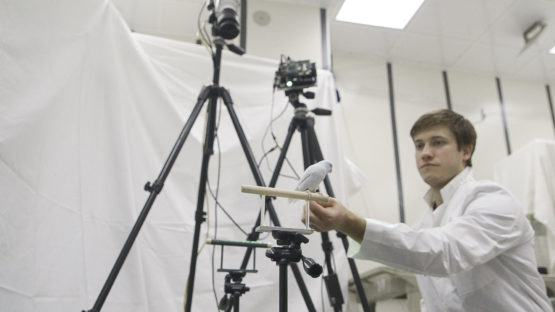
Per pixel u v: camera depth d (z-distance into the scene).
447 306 1.15
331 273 1.56
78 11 1.55
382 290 2.39
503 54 3.61
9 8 1.22
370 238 0.87
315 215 0.83
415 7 3.09
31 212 1.21
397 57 3.71
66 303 1.27
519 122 3.80
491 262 1.08
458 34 3.37
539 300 1.06
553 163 2.85
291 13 2.92
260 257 1.81
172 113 1.86
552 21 3.15
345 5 3.05
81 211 1.40
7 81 1.18
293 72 1.69
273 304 1.75
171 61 2.08
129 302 1.44
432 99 3.71
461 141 1.28
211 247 1.75
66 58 1.44
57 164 1.35
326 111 1.75
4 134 1.14
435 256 0.86
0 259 1.10
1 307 1.08
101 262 1.43
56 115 1.36
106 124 1.59
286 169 2.04
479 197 1.10
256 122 2.11
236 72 2.20
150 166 1.74
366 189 3.22
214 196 1.85
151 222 1.65
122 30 1.80
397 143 3.45
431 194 1.43
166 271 1.62
